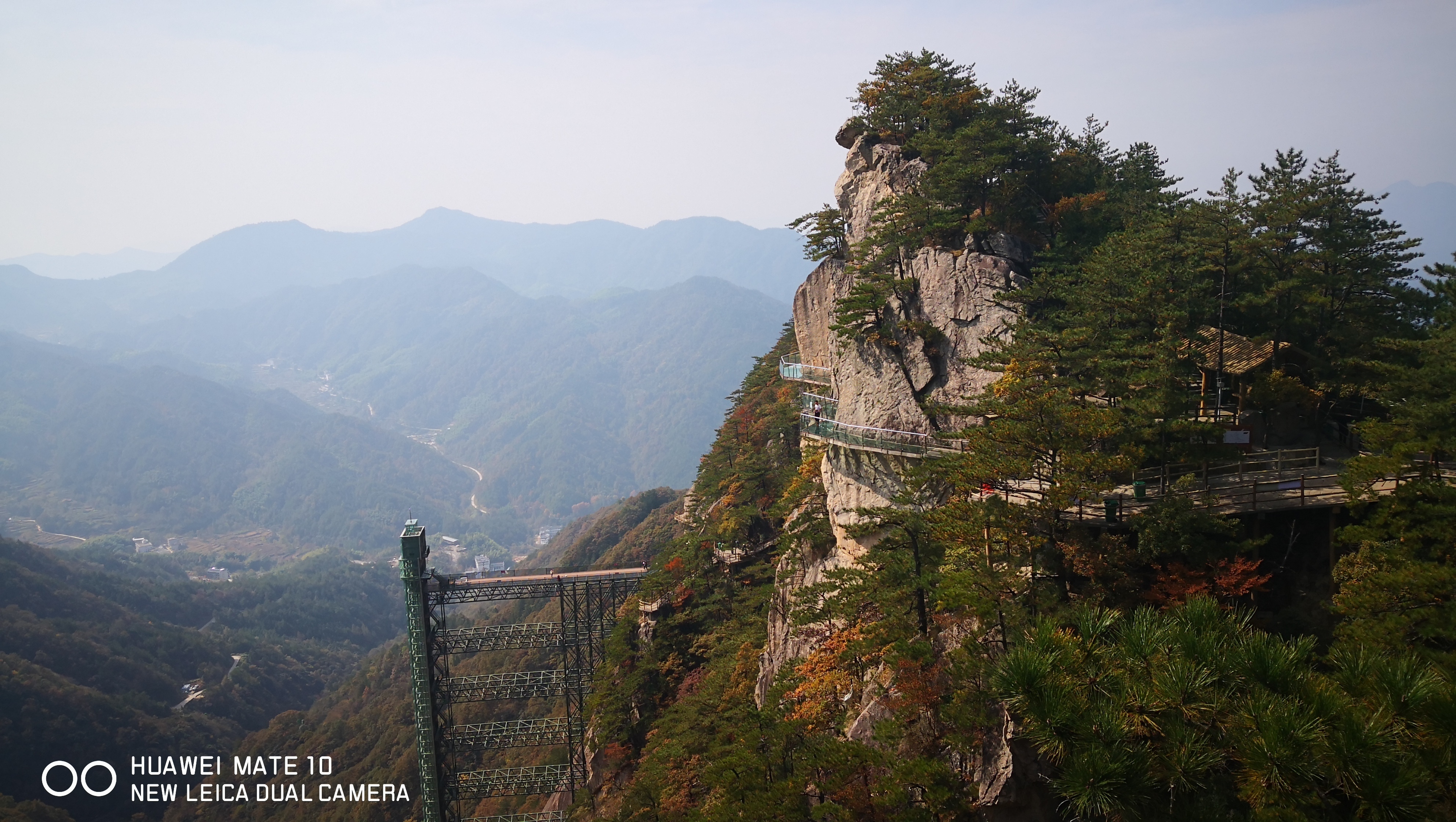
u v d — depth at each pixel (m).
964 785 34.22
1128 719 23.97
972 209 70.19
